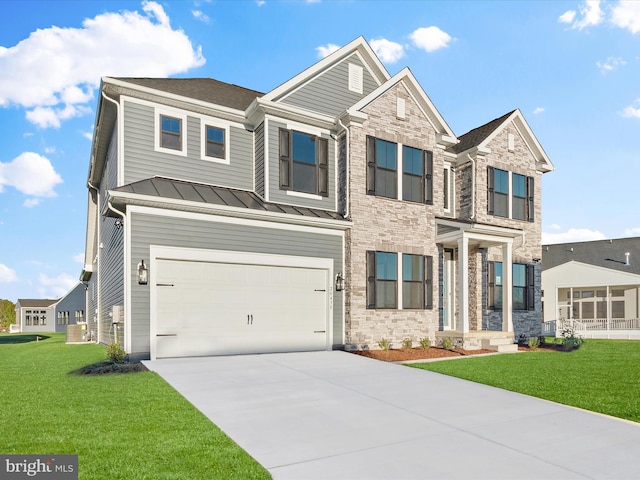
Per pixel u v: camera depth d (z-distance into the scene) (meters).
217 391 8.25
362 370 10.72
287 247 13.84
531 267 20.42
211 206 12.28
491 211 19.19
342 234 15.09
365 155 15.45
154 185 12.76
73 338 21.83
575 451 5.54
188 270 12.17
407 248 16.05
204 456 4.97
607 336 26.38
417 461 5.13
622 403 7.93
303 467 4.90
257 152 15.38
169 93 13.86
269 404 7.45
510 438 5.99
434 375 10.33
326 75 16.27
